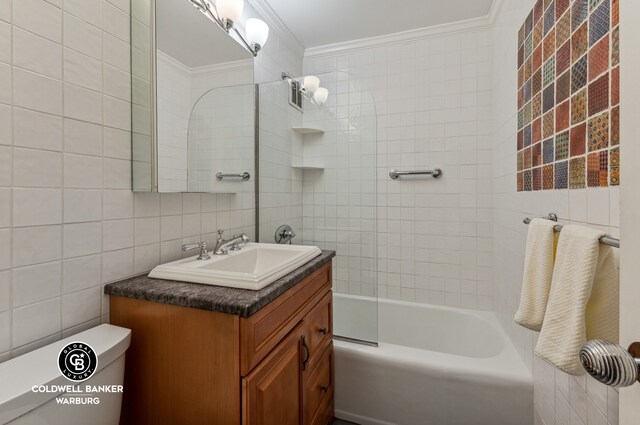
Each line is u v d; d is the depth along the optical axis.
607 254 0.70
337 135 2.02
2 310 0.71
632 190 0.40
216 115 1.39
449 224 2.19
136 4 1.04
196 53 1.27
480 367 1.39
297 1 1.83
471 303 2.15
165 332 0.88
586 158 0.86
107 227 0.95
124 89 1.00
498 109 1.90
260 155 1.88
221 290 0.90
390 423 1.47
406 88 2.25
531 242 0.96
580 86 0.89
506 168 1.72
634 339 0.39
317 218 2.08
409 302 2.27
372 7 1.90
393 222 2.31
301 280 1.14
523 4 1.40
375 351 1.52
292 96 2.07
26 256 0.75
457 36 2.12
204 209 1.38
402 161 2.27
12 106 0.72
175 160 1.16
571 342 0.70
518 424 1.32
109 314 0.95
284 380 1.00
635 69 0.39
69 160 0.84
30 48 0.75
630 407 0.40
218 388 0.82
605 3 0.77
